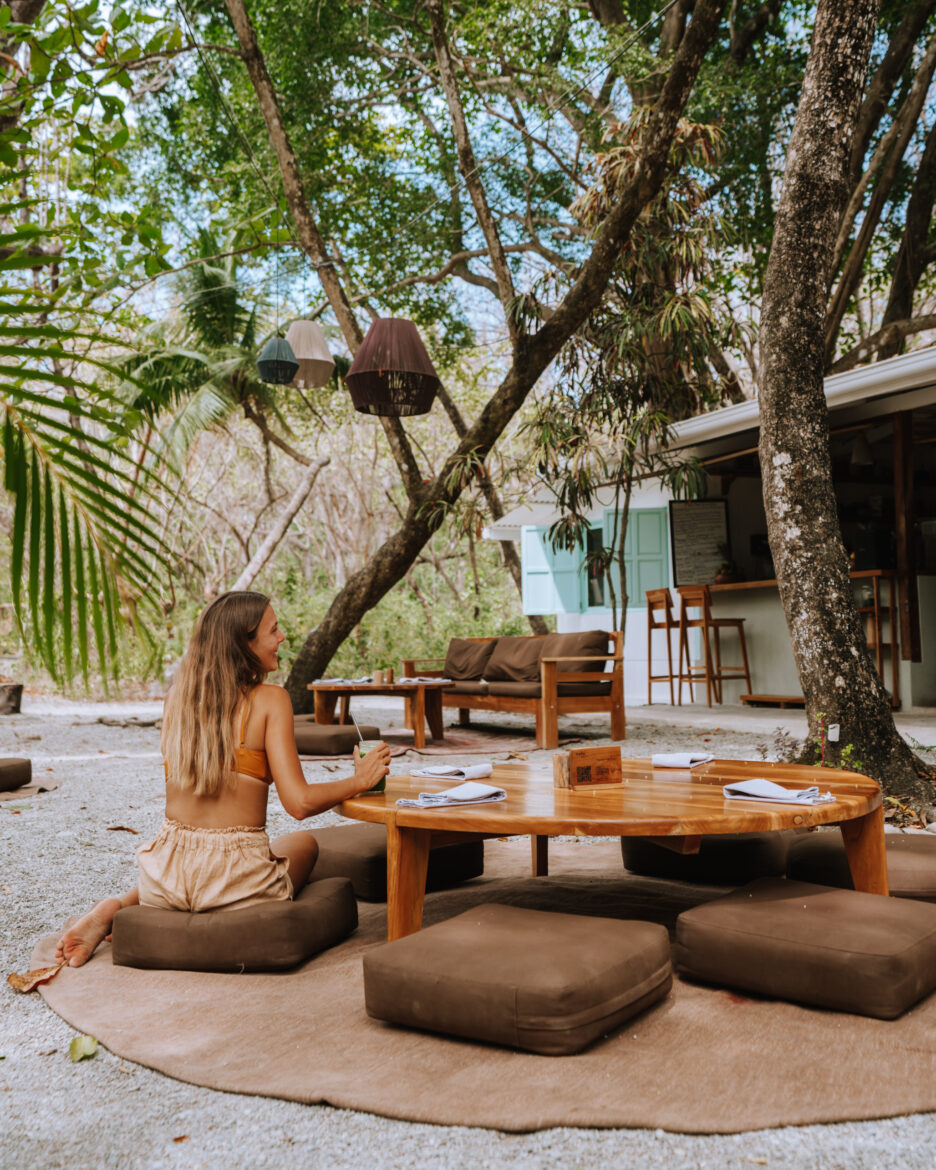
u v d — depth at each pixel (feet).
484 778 10.30
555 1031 6.13
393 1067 6.06
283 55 41.32
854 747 15.05
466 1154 5.00
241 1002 7.32
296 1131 5.31
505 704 25.30
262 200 42.45
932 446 39.70
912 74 41.73
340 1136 5.24
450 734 27.91
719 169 38.91
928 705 29.73
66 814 15.76
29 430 4.78
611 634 25.30
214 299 44.29
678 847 8.46
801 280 16.46
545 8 39.01
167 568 5.04
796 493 16.05
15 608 4.63
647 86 38.27
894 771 14.79
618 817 7.68
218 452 62.80
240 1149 5.11
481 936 6.96
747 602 34.94
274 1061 6.19
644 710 34.17
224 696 8.34
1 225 18.93
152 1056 6.28
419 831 8.37
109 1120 5.47
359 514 67.00
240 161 43.29
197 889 8.27
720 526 36.37
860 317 47.26
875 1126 5.23
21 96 15.29
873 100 38.50
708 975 7.45
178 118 43.32
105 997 7.48
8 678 47.70
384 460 66.59
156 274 21.21
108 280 20.79
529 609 42.37
